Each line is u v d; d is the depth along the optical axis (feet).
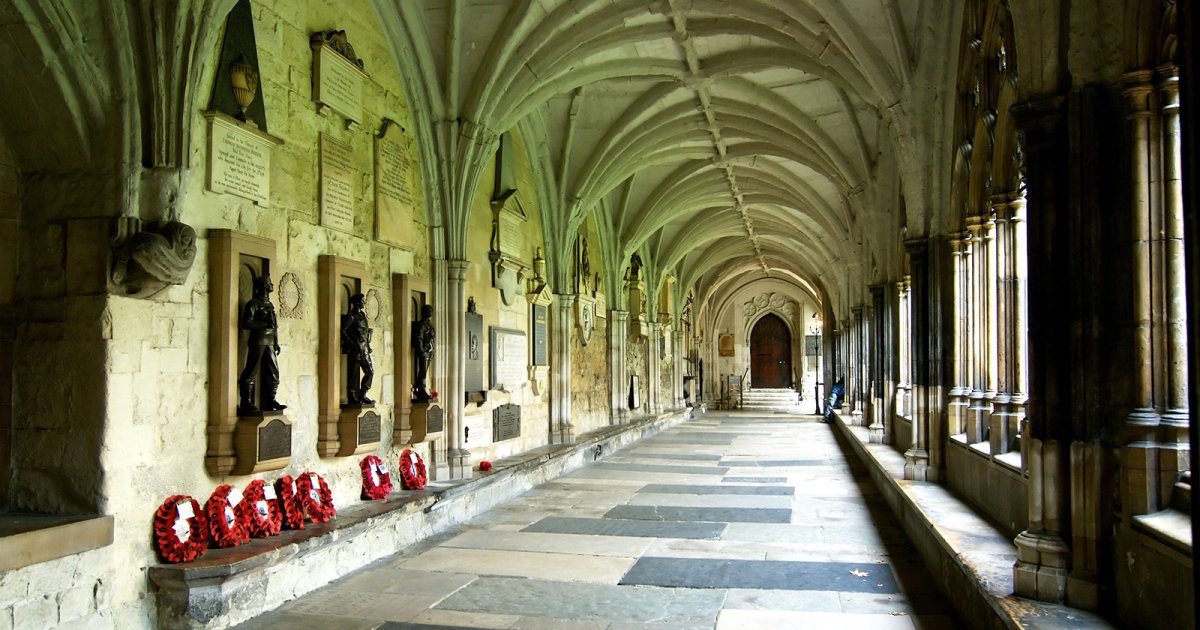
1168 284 13.75
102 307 17.56
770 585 22.71
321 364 25.11
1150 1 13.64
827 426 90.12
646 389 87.25
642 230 69.26
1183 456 13.19
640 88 46.65
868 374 64.90
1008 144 22.86
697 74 41.70
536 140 48.32
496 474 35.94
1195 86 8.50
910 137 31.22
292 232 23.84
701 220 83.76
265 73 22.79
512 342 44.19
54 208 18.12
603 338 67.51
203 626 18.17
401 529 27.61
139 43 18.15
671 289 101.45
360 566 24.79
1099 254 14.47
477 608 20.51
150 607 18.11
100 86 17.83
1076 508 14.64
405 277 30.27
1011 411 23.11
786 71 43.39
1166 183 13.80
